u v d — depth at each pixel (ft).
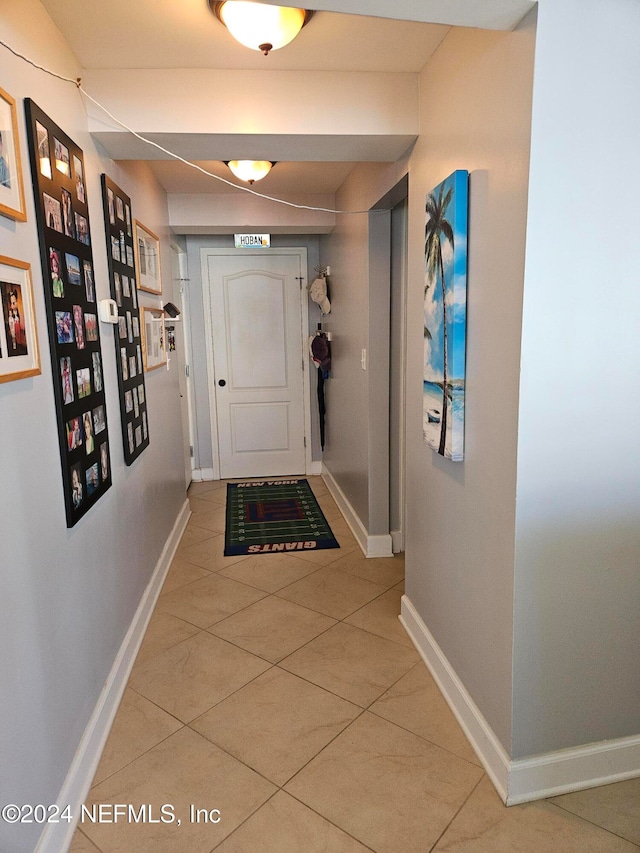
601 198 4.69
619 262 4.82
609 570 5.24
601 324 4.88
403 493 11.19
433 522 7.22
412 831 5.03
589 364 4.92
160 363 10.63
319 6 4.29
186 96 6.86
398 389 10.93
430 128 6.77
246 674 7.38
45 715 4.70
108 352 7.08
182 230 13.65
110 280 7.27
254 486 16.29
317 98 7.01
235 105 6.93
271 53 6.47
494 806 5.29
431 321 6.61
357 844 4.91
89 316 6.25
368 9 4.32
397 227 10.30
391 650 7.90
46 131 5.15
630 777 5.61
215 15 5.53
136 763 5.86
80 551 5.77
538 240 4.65
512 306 4.90
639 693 5.54
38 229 4.90
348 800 5.37
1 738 3.90
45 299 5.01
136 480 8.43
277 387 16.85
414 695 6.93
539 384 4.85
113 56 6.42
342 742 6.13
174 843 4.95
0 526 4.01
